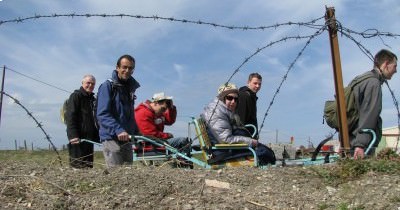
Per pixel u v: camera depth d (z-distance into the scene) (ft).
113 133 15.55
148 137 16.66
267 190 12.20
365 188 12.24
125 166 13.84
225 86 16.44
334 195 11.98
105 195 11.27
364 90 15.40
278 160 16.81
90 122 18.89
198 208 10.85
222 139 16.37
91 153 18.97
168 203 11.08
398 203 11.18
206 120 16.66
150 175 12.55
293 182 12.85
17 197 10.98
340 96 15.37
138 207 10.85
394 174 13.21
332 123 16.52
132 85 16.22
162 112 20.18
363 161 13.82
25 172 12.70
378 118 15.70
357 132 15.47
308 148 19.20
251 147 16.22
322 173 13.34
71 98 18.78
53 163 14.66
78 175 12.41
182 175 12.84
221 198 11.46
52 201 10.84
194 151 18.63
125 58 15.74
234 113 16.93
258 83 19.15
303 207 11.26
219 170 13.66
